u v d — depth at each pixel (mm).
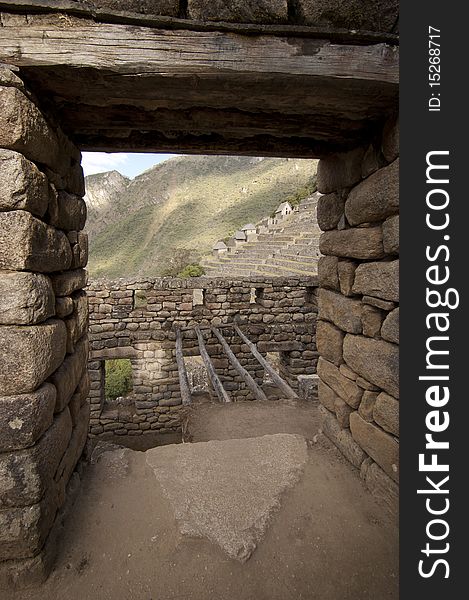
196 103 1798
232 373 7484
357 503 2084
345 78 1578
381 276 1976
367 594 1587
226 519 1933
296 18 1535
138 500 2100
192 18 1462
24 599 1527
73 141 2242
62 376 1799
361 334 2262
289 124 2070
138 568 1678
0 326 1409
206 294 7324
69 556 1729
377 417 2070
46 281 1601
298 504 2070
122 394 9953
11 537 1499
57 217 1823
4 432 1425
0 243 1390
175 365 7242
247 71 1522
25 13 1388
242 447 2645
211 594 1573
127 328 7039
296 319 7613
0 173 1356
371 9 1534
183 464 2430
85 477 2307
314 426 3707
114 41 1436
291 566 1695
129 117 1987
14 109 1357
